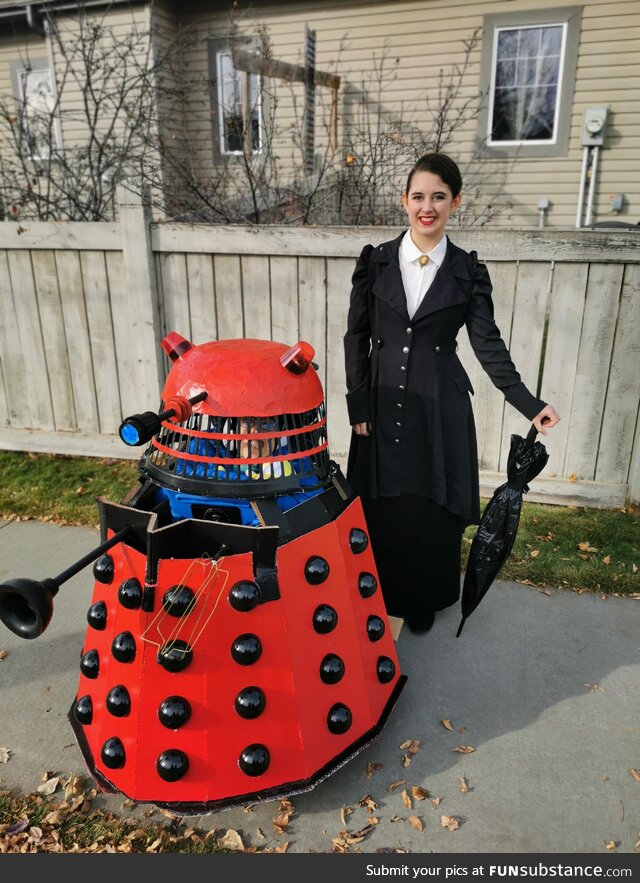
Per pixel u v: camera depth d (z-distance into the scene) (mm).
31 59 10805
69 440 4750
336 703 1994
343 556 2012
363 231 3779
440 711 2422
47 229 4266
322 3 9188
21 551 3602
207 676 1801
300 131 8070
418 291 2395
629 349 3658
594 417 3826
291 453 1919
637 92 8586
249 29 9422
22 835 1948
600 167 8984
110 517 1904
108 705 1876
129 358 4453
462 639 2838
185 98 8500
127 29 9430
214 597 1759
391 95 9328
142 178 5145
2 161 7031
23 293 4488
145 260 4137
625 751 2242
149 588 1743
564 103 8836
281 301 4062
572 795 2070
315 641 1927
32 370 4676
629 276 3543
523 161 9203
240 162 6371
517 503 2453
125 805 2055
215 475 1867
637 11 8289
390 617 2740
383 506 2623
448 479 2529
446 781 2125
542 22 8609
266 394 1867
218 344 2061
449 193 2254
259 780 1868
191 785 1844
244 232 3955
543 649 2768
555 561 3398
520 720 2381
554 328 3717
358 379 2580
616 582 3209
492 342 2436
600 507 3947
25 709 2453
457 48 8945
